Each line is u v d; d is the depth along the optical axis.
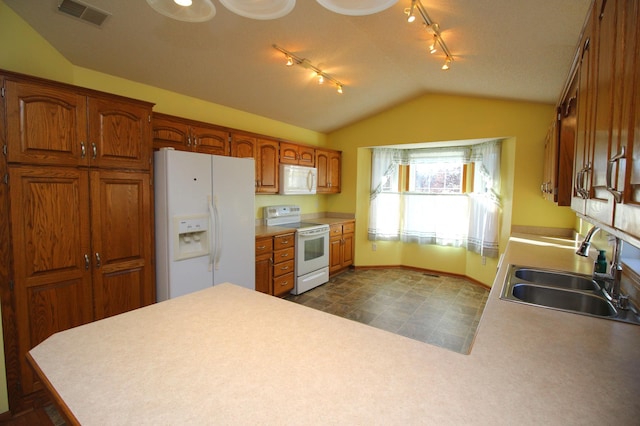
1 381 1.79
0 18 1.86
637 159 0.53
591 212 0.93
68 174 1.97
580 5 1.51
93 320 2.11
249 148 3.50
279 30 2.35
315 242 4.19
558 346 1.04
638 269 1.50
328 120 4.59
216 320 1.25
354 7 1.08
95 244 2.10
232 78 2.99
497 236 4.00
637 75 0.54
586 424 0.68
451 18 1.96
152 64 2.58
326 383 0.84
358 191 5.04
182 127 2.80
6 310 1.79
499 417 0.70
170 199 2.38
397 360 0.95
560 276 1.91
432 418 0.70
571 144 1.77
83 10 1.93
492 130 3.78
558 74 2.43
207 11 1.16
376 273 4.95
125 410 0.74
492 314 1.31
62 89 1.92
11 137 1.75
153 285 2.44
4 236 1.76
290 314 1.31
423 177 5.00
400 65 3.10
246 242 2.98
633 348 1.02
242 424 0.69
